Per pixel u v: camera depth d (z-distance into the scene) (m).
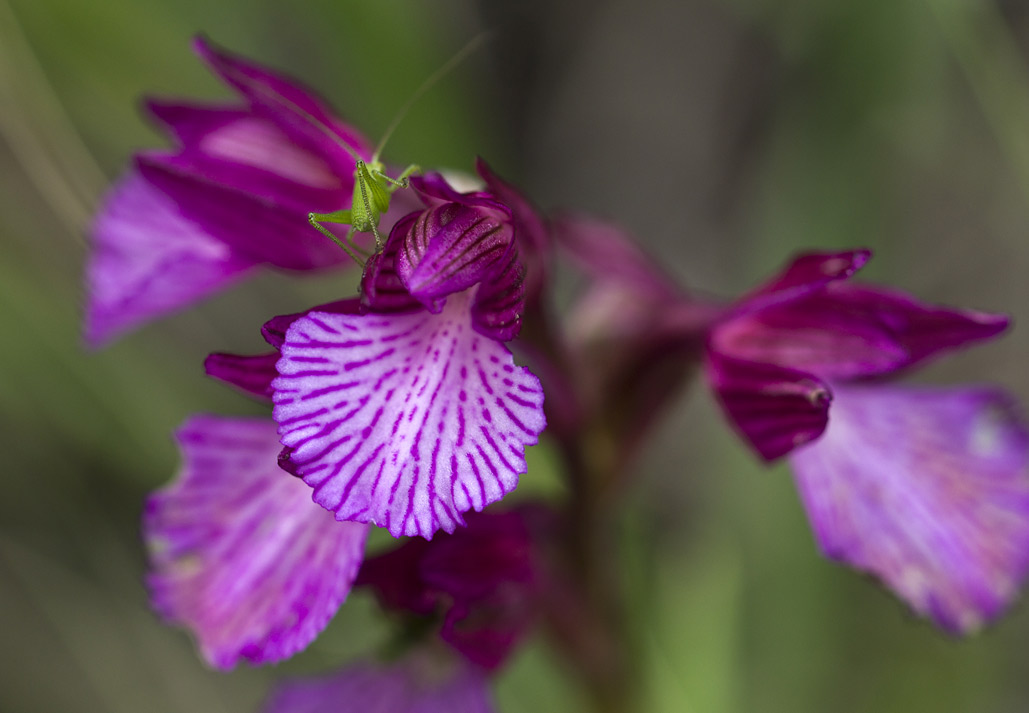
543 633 0.19
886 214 0.23
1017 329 0.29
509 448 0.15
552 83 0.34
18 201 0.22
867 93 0.22
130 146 0.22
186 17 0.22
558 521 0.19
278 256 0.17
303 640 0.16
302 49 0.26
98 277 0.19
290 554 0.17
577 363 0.19
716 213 0.33
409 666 0.18
